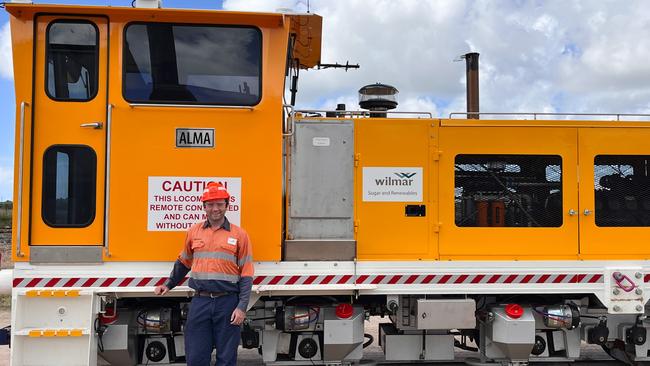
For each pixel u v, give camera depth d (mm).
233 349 4059
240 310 3971
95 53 4320
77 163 4277
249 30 4457
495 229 4777
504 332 4707
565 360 4934
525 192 4852
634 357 5141
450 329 4875
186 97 4379
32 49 4246
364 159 4719
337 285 4480
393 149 4746
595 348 6492
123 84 4320
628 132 4930
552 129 4867
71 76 4301
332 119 4715
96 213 4262
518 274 4676
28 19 4242
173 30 4391
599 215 4898
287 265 4453
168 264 4293
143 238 4281
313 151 4680
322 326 4805
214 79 4410
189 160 4344
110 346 4473
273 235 4379
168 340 4812
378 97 5449
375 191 4711
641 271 4742
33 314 4191
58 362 4145
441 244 4734
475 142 4809
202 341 4027
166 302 4781
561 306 4887
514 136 4840
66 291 4168
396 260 4609
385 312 5078
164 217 4305
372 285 4520
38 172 4230
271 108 4414
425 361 5004
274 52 4441
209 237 4043
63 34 4301
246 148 4387
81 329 4133
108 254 4234
